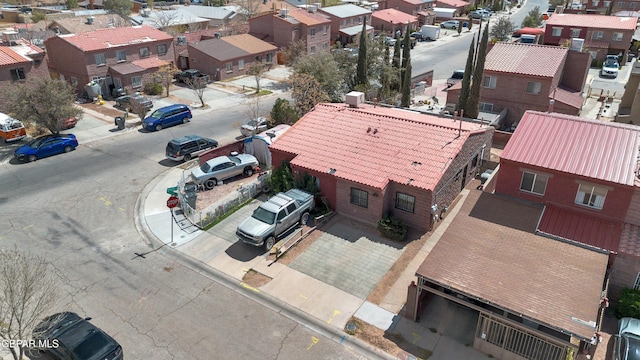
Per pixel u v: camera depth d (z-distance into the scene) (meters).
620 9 93.56
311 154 27.72
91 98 49.91
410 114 32.38
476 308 16.88
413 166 25.31
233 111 47.31
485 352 17.38
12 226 26.17
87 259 23.27
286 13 68.81
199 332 18.64
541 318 15.45
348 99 32.59
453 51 77.31
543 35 72.00
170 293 20.86
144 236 25.39
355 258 23.06
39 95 36.50
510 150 22.98
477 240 19.73
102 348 16.25
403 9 99.31
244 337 18.39
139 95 49.16
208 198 29.48
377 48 48.72
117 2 92.88
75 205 28.58
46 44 52.41
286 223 24.50
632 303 18.58
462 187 29.64
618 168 20.86
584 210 21.53
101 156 36.03
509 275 17.59
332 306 19.94
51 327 16.67
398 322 18.95
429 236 24.62
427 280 17.64
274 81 59.03
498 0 118.69
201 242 24.77
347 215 26.55
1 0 112.50
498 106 43.09
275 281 21.56
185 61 62.16
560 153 22.28
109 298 20.48
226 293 20.88
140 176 32.59
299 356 17.48
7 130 37.72
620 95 51.59
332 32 79.00
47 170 33.47
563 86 44.09
